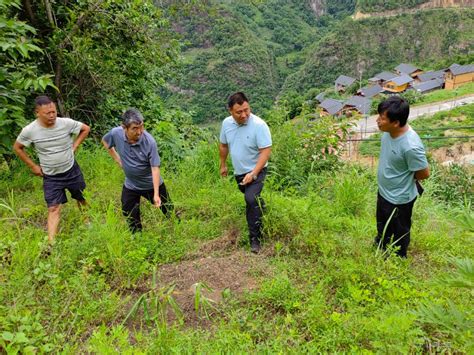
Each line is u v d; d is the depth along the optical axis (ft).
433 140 86.99
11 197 16.79
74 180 14.88
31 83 17.46
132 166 13.64
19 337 8.30
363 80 239.71
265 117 23.70
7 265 11.43
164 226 14.83
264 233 13.99
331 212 16.46
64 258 11.89
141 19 26.50
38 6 22.85
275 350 8.73
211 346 8.87
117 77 27.68
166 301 10.27
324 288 11.12
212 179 20.16
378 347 8.37
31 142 13.88
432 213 17.89
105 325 9.89
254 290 11.25
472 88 143.74
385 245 13.16
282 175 20.40
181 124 30.76
